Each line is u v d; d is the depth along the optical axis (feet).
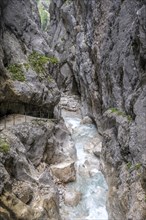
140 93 43.37
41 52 61.31
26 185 40.09
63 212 45.80
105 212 46.57
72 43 105.09
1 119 48.93
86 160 58.29
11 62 51.98
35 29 62.34
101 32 66.49
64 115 87.15
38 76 54.65
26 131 48.03
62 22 117.19
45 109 56.49
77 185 51.88
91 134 71.31
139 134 40.75
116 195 44.09
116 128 51.47
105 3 65.10
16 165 40.42
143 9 41.73
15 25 56.54
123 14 54.44
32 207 39.01
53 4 128.47
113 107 57.57
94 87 71.77
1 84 46.50
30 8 65.16
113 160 49.83
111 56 58.75
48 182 45.39
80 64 87.10
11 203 35.94
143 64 44.01
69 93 108.17
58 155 54.65
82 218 45.06
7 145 39.70
